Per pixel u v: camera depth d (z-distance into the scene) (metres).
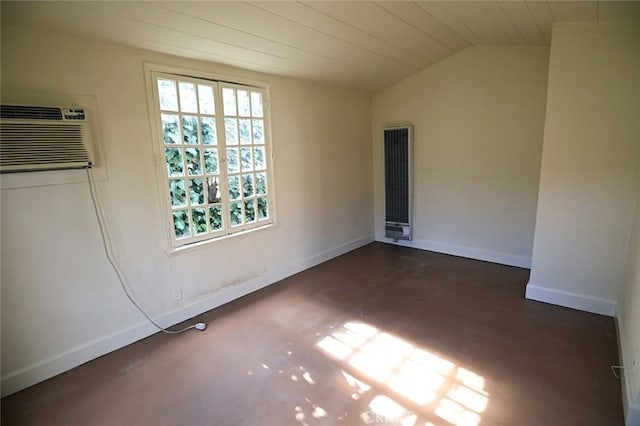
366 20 2.68
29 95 2.03
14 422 1.85
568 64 2.66
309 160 3.97
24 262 2.08
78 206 2.27
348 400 1.95
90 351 2.38
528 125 3.64
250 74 3.24
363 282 3.64
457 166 4.19
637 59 2.44
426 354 2.35
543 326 2.65
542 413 1.81
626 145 2.54
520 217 3.83
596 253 2.76
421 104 4.35
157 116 2.62
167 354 2.43
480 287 3.41
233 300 3.28
